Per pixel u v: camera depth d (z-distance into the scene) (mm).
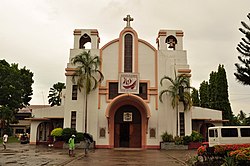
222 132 20734
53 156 22672
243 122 50781
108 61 34125
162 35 35625
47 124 44312
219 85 44000
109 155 24094
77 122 32375
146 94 33656
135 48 34406
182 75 32625
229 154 14031
